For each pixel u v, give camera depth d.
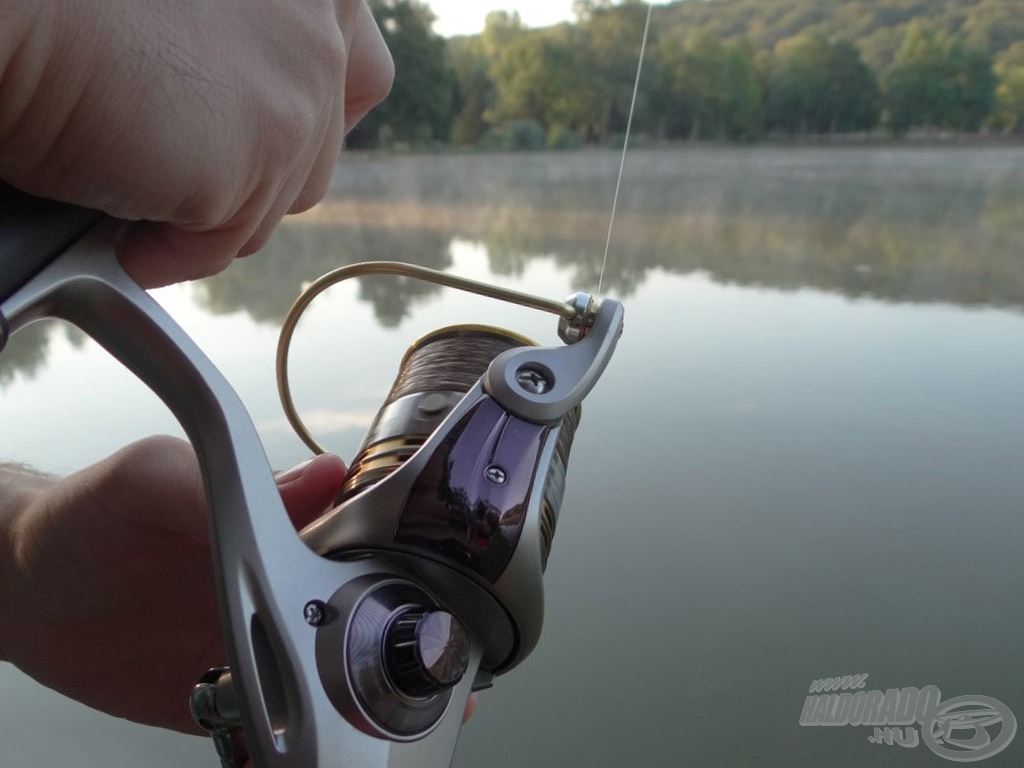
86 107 0.22
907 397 1.32
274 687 0.30
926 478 1.21
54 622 0.48
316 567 0.32
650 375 1.43
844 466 1.24
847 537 1.11
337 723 0.30
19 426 1.24
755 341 1.45
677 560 1.13
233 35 0.25
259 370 1.40
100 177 0.24
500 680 1.06
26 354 1.43
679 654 1.03
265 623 0.30
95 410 1.29
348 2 0.32
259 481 0.30
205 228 0.27
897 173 1.95
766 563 1.12
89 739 0.98
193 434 0.30
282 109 0.26
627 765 0.93
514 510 0.37
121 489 0.42
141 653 0.49
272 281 1.66
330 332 1.48
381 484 0.37
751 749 0.93
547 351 0.42
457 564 0.36
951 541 1.12
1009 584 1.05
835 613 1.05
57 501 0.45
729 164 2.05
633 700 1.00
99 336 0.28
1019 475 1.18
